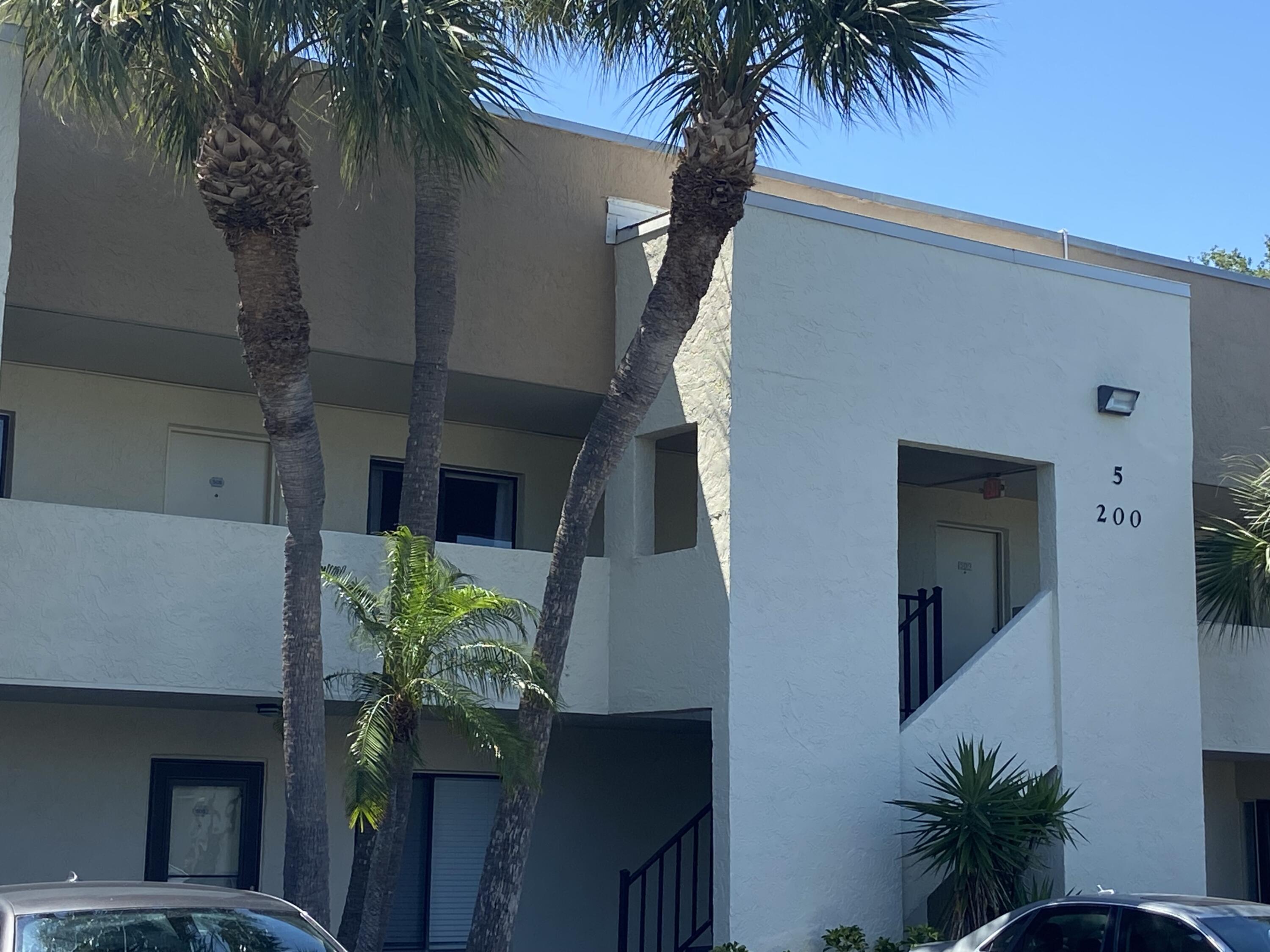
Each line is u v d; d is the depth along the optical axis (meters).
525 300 14.36
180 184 12.98
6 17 10.81
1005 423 14.64
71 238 12.51
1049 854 14.21
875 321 14.08
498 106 11.79
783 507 13.34
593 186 14.91
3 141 11.12
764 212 13.64
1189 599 15.45
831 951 12.85
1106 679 14.78
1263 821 20.00
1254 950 9.10
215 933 6.91
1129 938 9.58
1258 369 18.48
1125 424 15.38
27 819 13.59
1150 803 14.78
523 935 15.56
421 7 10.55
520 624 11.82
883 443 13.95
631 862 16.34
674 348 11.88
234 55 10.55
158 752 14.21
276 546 12.66
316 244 13.52
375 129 11.09
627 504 14.19
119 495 14.29
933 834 13.18
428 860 15.44
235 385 14.73
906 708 15.40
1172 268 18.36
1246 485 17.42
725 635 12.92
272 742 14.72
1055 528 14.78
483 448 16.12
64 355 13.73
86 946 6.54
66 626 11.76
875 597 13.69
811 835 12.98
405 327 13.80
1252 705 16.44
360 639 11.19
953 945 10.62
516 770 10.62
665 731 16.50
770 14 11.49
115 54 10.15
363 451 15.59
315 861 10.63
